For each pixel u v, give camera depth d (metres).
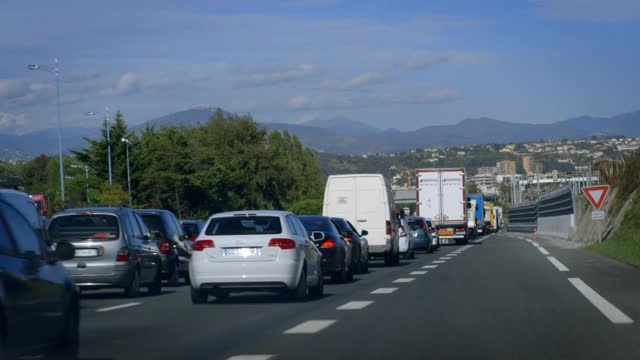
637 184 57.03
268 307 19.12
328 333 14.11
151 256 24.31
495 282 24.92
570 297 19.84
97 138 103.38
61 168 74.81
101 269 22.23
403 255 44.75
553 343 12.59
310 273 21.05
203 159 119.19
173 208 116.19
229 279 19.70
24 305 9.74
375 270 34.28
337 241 26.89
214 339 13.70
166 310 18.86
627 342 12.62
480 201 103.19
